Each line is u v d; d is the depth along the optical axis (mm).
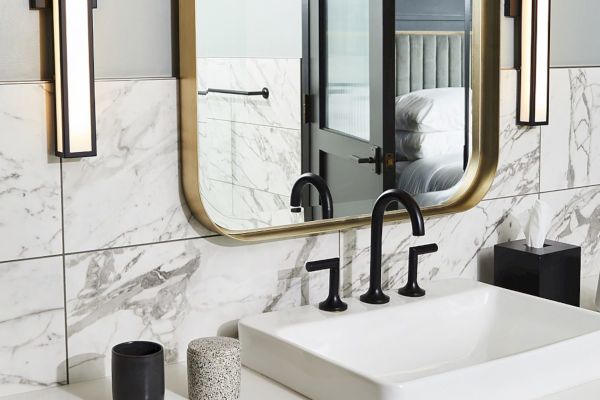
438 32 1961
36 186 1521
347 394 1435
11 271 1515
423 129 1977
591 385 1585
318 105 1800
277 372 1612
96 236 1596
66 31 1456
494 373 1457
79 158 1560
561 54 2293
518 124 2182
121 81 1588
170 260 1688
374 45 1868
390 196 1792
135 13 1612
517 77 2166
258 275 1799
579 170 2350
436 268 2084
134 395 1428
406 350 1813
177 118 1663
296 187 1791
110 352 1638
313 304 1854
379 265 1854
